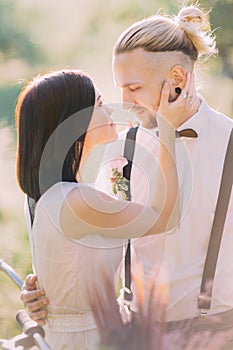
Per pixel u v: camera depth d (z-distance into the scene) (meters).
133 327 2.15
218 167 3.03
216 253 2.99
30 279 2.79
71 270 2.66
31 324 2.45
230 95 7.96
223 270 3.02
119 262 2.72
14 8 11.04
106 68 9.79
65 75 2.71
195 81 3.23
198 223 3.03
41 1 10.97
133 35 3.10
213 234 2.99
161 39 3.09
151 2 8.72
